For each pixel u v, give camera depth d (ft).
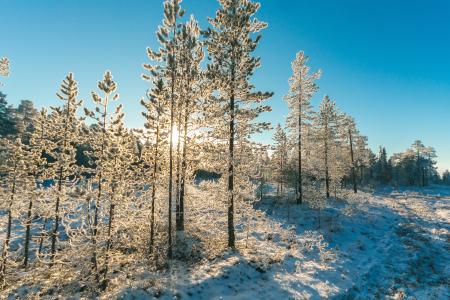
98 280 45.70
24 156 64.08
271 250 63.16
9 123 147.02
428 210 115.24
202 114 61.52
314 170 121.90
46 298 43.19
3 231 82.38
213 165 62.23
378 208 114.62
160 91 54.60
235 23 60.64
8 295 45.65
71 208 51.70
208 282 45.60
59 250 67.62
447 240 76.43
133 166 55.88
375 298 49.55
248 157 61.46
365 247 73.20
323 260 61.41
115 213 51.44
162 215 69.10
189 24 59.06
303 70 111.24
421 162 279.49
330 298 46.06
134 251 58.70
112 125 49.49
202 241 62.44
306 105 110.63
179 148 63.16
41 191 64.23
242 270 50.21
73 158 52.06
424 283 55.47
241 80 59.82
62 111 66.39
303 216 96.32
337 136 130.41
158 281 44.70
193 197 71.15
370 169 281.54
